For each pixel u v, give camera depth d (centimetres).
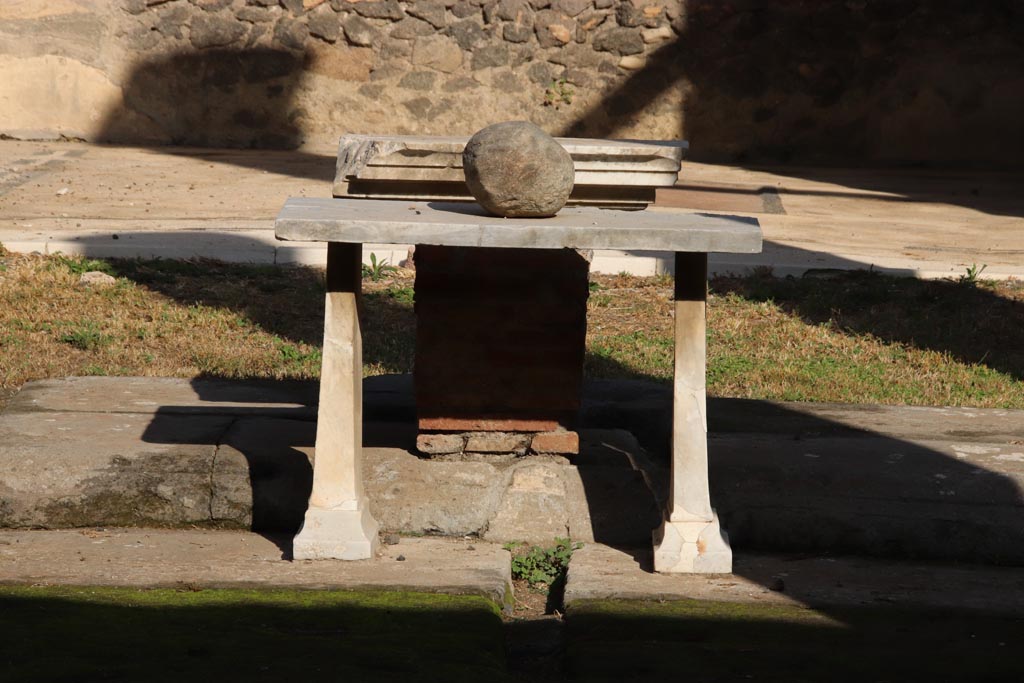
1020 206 1425
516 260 503
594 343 820
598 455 538
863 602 435
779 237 1154
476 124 1788
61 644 375
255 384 659
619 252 1056
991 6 1755
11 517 493
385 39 1770
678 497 460
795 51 1769
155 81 1759
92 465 503
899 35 1767
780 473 517
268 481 501
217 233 1077
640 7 1758
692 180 1548
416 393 515
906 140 1789
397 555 468
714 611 421
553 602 455
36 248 989
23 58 1739
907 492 507
